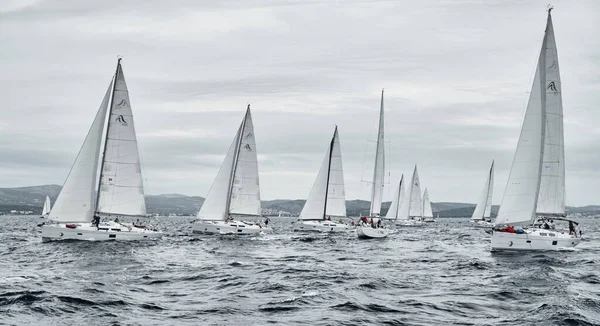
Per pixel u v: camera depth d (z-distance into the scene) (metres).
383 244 59.97
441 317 20.06
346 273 31.59
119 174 53.44
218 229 66.44
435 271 33.59
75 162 50.03
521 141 45.12
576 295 23.98
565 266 35.53
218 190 67.75
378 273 32.03
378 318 19.80
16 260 36.78
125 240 52.03
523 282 28.27
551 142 45.91
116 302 21.89
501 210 45.69
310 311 20.86
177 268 33.69
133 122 53.78
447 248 54.31
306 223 79.00
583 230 116.12
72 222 50.09
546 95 45.72
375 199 75.50
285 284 27.06
